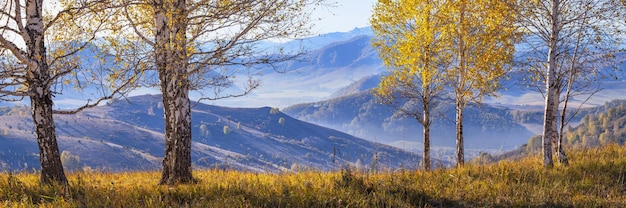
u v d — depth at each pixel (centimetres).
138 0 1055
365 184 883
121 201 763
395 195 822
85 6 963
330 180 927
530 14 1273
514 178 1044
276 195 798
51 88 1041
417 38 1616
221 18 1041
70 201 778
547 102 1283
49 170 1009
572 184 982
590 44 1274
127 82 990
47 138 1005
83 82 995
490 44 1498
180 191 871
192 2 1095
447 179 1007
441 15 1573
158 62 1038
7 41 920
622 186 961
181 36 1069
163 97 1135
